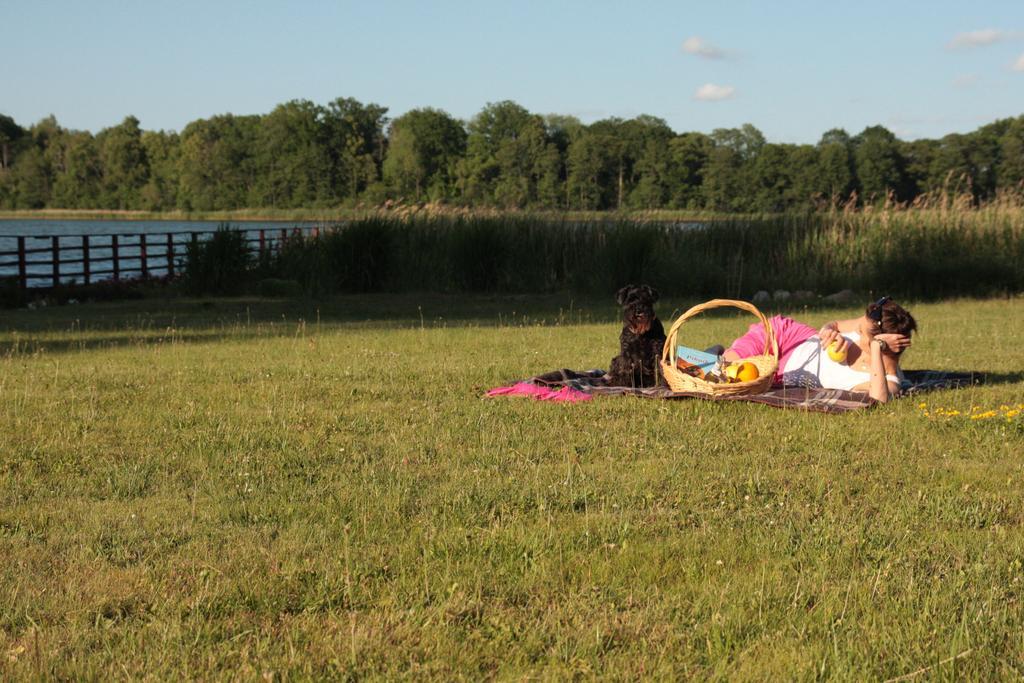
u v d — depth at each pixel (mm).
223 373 9180
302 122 109688
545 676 3080
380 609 3582
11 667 3109
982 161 57250
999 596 3619
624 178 76000
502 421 6785
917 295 19938
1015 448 6020
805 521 4555
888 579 3795
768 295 19891
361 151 110875
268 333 13273
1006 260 20609
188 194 115000
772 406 7215
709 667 3158
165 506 4852
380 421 6898
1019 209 22391
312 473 5484
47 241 57094
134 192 121875
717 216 23938
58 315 16375
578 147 75062
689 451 5961
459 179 93062
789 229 22688
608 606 3592
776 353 7570
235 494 5016
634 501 4895
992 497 4930
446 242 22625
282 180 109062
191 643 3279
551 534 4258
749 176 72688
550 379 8352
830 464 5641
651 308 8172
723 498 4934
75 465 5648
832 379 7781
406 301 19750
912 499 4902
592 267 21422
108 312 17062
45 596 3668
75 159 125188
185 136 121875
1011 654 3188
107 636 3328
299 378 8883
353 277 22078
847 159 71000
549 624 3443
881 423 6680
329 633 3389
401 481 5246
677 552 4133
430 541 4211
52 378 8875
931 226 21875
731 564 4004
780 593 3670
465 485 5172
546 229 22672
